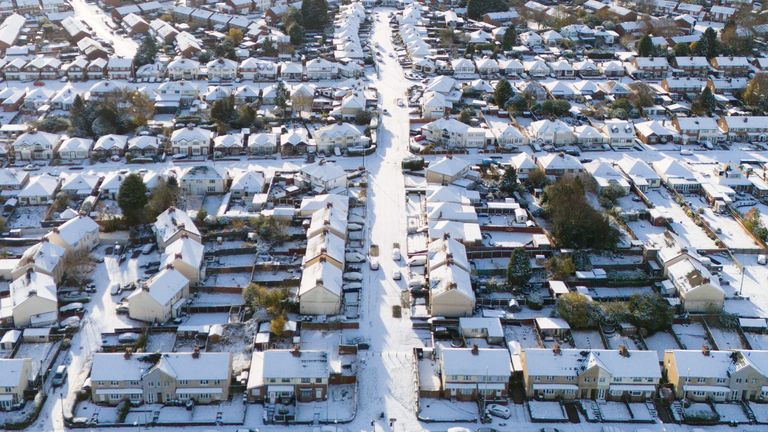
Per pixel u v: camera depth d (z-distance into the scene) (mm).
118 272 184000
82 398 143875
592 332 164625
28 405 142625
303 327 164375
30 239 196500
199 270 179125
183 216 198500
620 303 167750
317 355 146000
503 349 148250
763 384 143625
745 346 160875
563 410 142625
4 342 156500
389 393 147250
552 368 145250
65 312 167875
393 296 176125
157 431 137250
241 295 174875
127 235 198875
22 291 166625
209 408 142875
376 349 159000
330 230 192250
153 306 164375
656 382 145250
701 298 169250
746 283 183000
